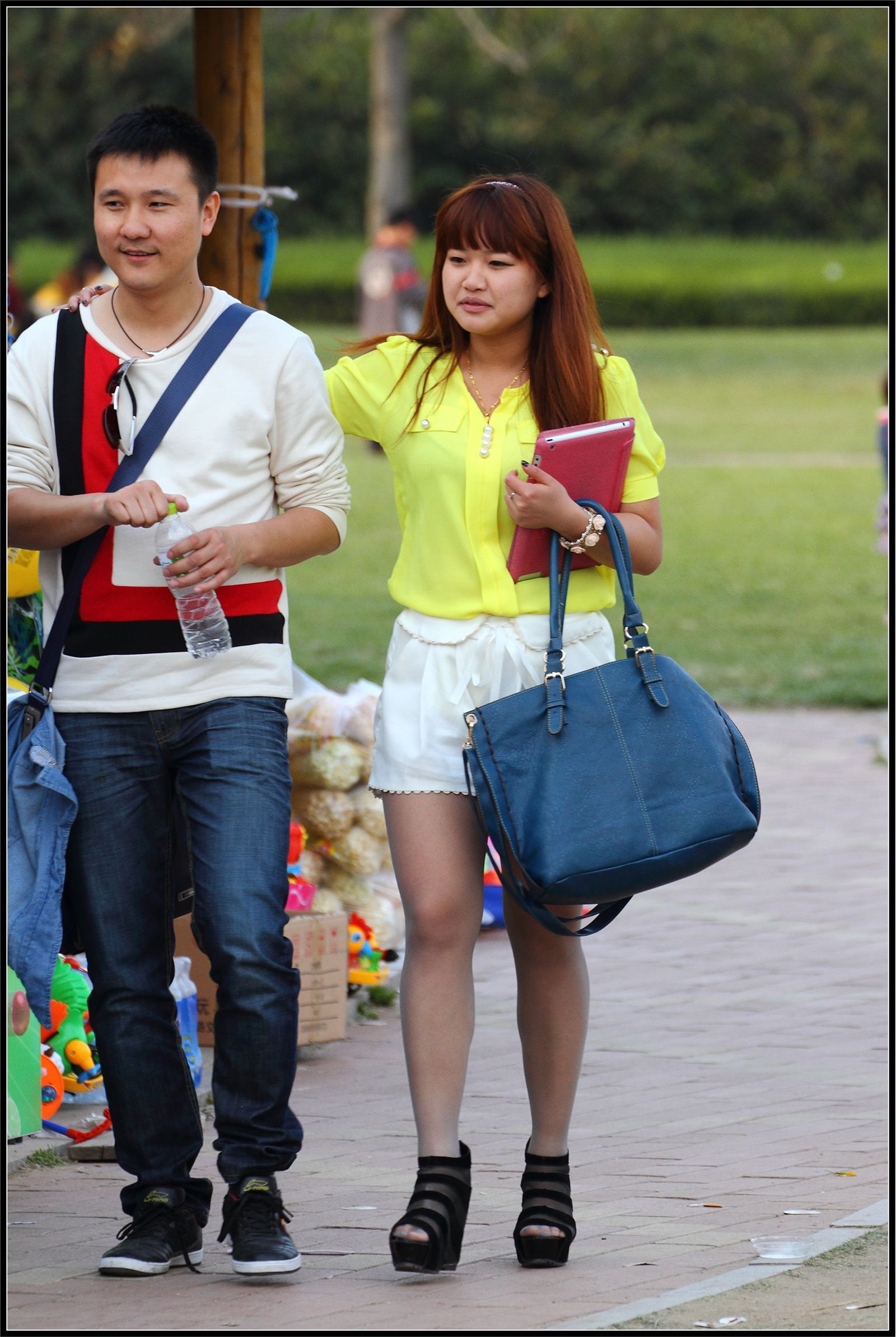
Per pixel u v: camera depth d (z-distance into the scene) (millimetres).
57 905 11938
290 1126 12242
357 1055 18688
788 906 25031
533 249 12531
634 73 162875
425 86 160750
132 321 12172
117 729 12086
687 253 152750
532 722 12086
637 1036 19094
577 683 12195
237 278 20906
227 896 11852
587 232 163375
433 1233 11867
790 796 31656
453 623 12586
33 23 144375
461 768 12406
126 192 11820
